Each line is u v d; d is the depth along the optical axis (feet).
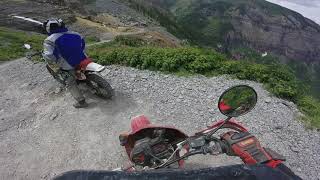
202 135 5.76
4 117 11.49
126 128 10.25
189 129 10.07
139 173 4.11
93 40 64.23
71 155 9.36
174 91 12.04
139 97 11.78
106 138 9.88
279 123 10.17
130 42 49.14
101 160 9.09
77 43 11.20
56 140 9.98
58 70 11.27
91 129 10.30
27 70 15.14
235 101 5.57
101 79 11.42
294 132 9.82
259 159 5.15
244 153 5.33
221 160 8.67
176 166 6.54
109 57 14.66
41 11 78.18
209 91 12.00
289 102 11.56
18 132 10.57
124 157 9.12
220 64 13.70
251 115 10.52
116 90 12.25
